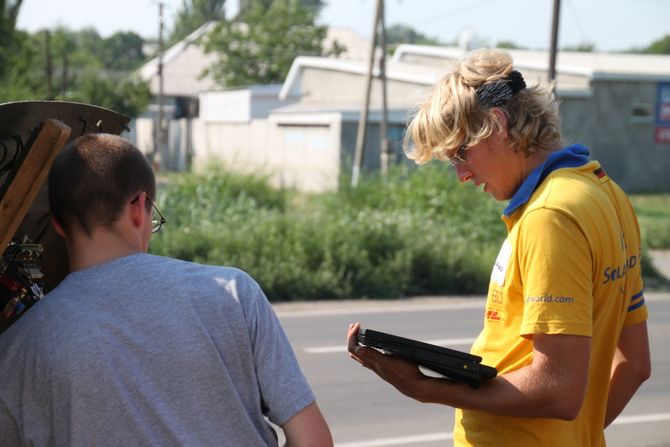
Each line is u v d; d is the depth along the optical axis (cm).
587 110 3609
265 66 6494
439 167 2022
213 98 5150
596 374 250
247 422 215
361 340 244
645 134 3688
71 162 222
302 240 1512
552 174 240
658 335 1112
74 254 226
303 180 3712
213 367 213
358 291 1430
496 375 234
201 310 216
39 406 210
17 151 221
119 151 224
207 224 1608
